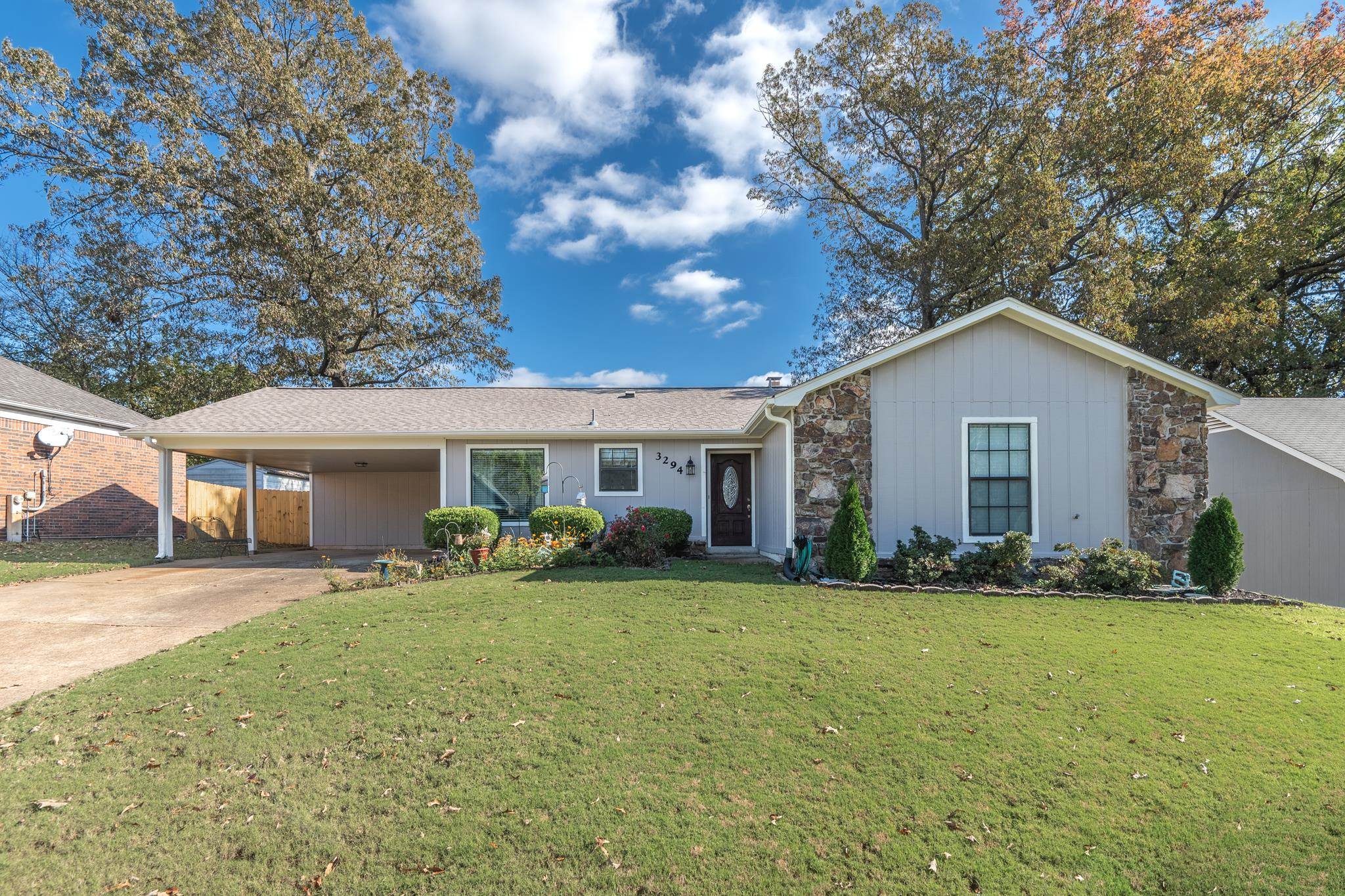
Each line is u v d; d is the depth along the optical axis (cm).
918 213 2378
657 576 945
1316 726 459
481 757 415
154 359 2538
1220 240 1991
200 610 834
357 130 2523
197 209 2164
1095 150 1858
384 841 336
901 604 764
